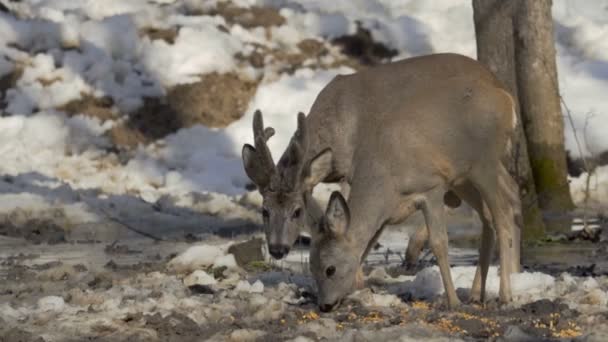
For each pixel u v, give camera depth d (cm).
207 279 2398
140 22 4819
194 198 3828
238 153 4409
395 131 2048
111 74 4625
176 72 4628
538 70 3706
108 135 4447
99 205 3681
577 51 4719
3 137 4381
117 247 3039
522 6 3697
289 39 4862
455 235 3297
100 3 4978
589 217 3591
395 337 1727
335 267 1995
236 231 3425
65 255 2939
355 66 4812
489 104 2089
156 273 2478
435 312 1967
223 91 4606
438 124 2045
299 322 1902
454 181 2083
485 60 3097
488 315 1941
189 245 3131
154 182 4225
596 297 2008
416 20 4972
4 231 3328
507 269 2078
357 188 2059
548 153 3700
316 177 2230
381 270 2450
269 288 2280
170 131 4500
